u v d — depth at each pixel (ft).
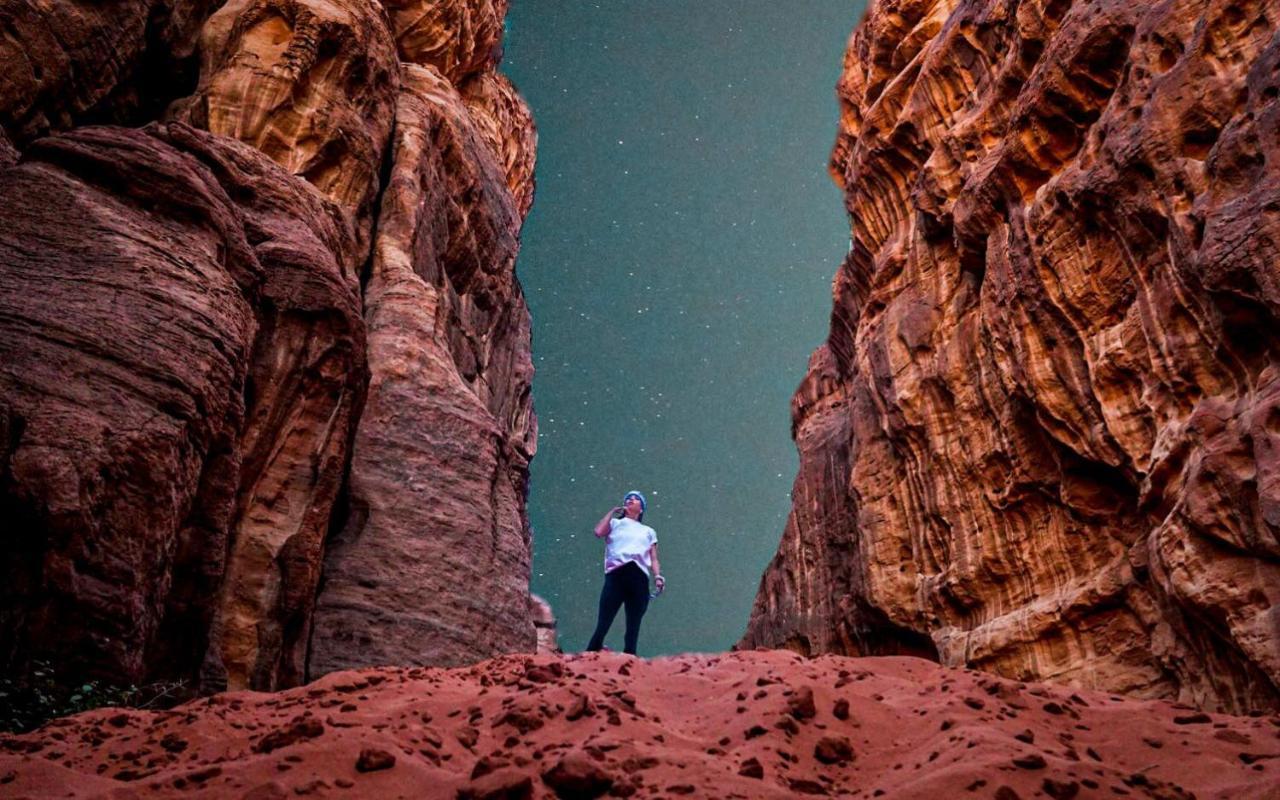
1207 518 27.30
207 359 29.25
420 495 47.09
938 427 48.52
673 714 17.08
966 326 47.39
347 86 55.98
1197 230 29.45
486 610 46.24
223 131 49.70
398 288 53.98
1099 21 37.96
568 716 15.46
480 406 53.26
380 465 46.78
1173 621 31.40
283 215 41.81
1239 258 26.35
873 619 55.11
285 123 51.93
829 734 15.11
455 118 69.41
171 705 29.17
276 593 35.45
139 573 25.04
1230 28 31.07
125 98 44.73
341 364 39.01
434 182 63.77
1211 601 26.99
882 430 56.49
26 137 35.76
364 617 42.24
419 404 49.98
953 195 49.62
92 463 24.18
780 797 11.76
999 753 12.91
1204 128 30.86
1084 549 38.50
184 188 32.63
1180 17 33.60
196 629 30.30
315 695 18.20
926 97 55.52
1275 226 25.53
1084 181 35.96
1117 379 34.86
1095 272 36.55
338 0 56.59
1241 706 27.37
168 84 50.52
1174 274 31.22
